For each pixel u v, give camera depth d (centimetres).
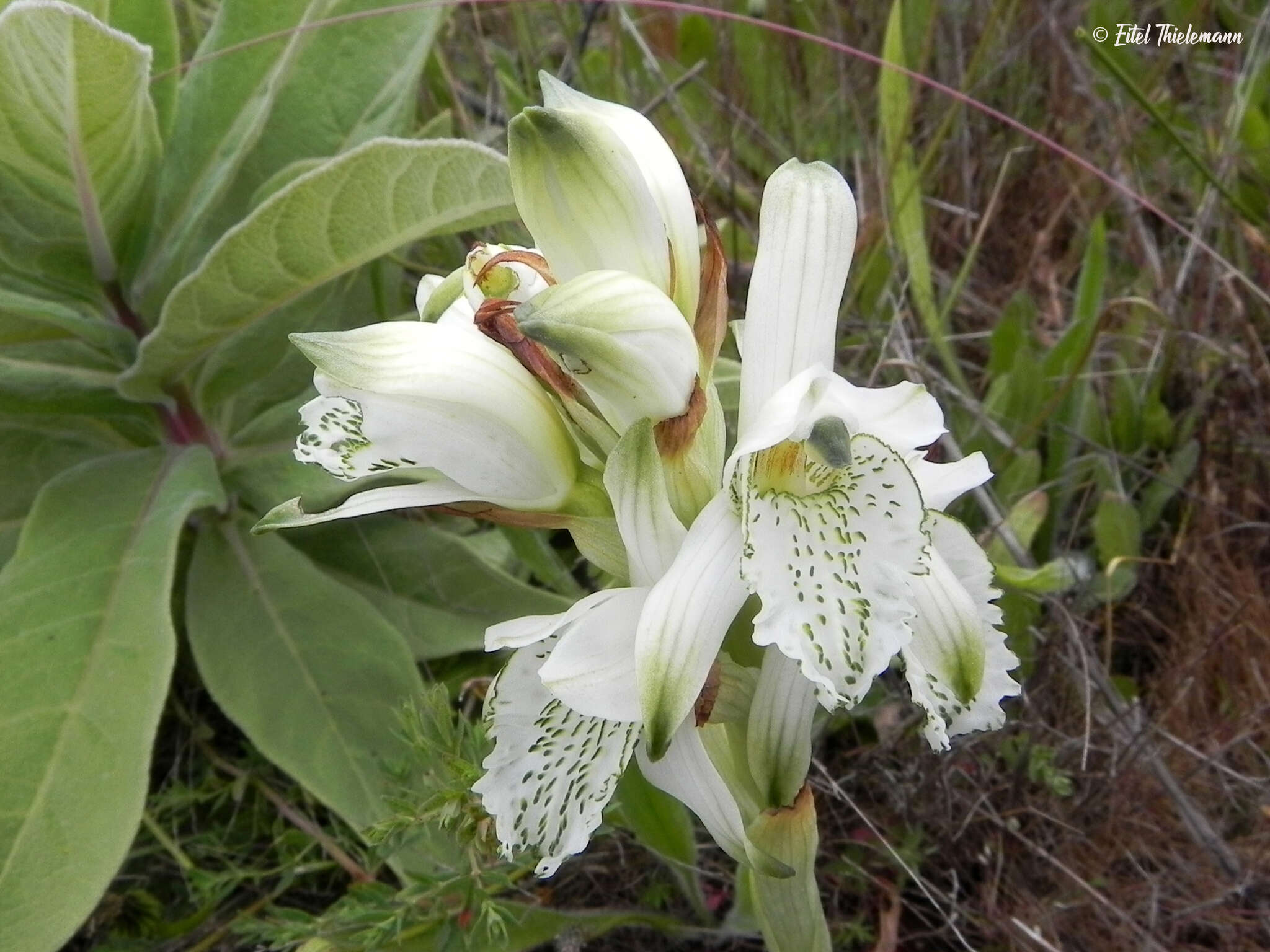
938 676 13
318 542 24
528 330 11
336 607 22
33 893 17
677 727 11
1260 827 22
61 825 17
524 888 22
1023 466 26
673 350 12
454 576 24
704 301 13
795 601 11
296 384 25
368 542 24
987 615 14
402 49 24
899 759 23
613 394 12
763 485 12
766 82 36
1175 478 27
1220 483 28
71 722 18
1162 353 29
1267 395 28
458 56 36
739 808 14
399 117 24
